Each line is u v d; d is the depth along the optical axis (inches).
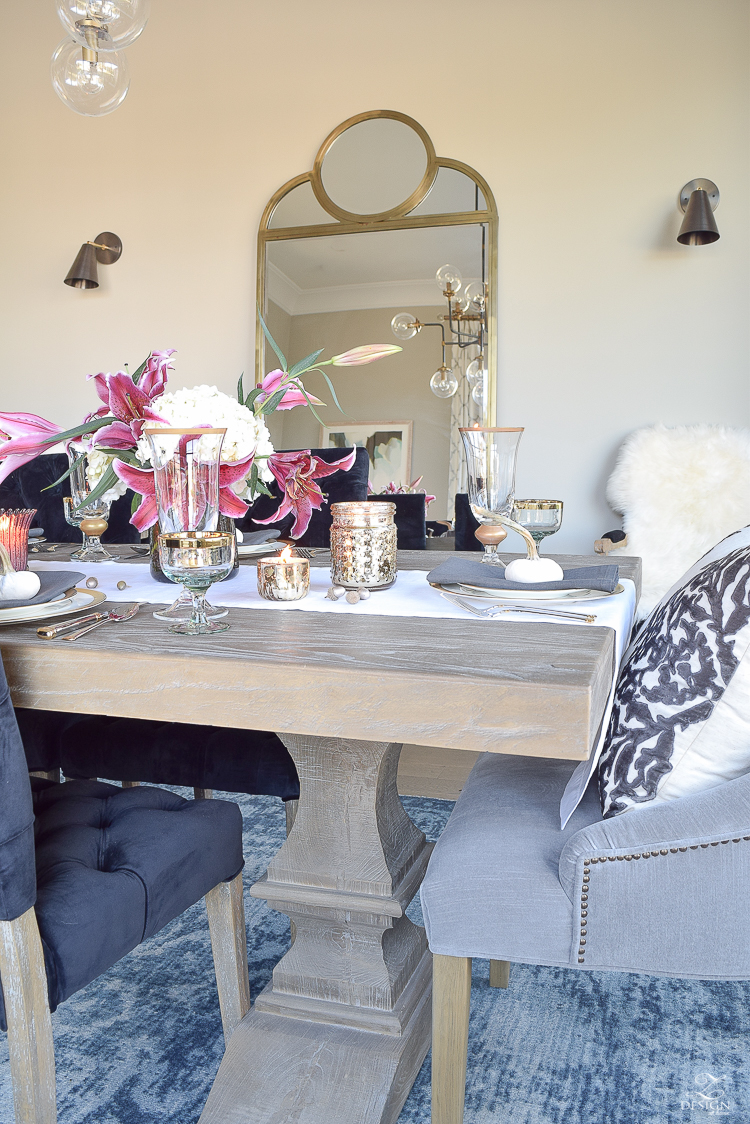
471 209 148.3
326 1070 46.8
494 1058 53.2
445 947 40.8
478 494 60.7
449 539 149.6
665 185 140.3
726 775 40.1
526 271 147.1
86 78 99.7
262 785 58.9
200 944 67.4
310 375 157.0
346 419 155.3
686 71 138.7
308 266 157.2
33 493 106.7
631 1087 50.3
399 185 151.7
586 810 44.7
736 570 39.7
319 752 48.4
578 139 143.8
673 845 37.1
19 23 172.1
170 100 164.1
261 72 158.7
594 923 38.2
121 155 167.6
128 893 41.4
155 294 167.0
